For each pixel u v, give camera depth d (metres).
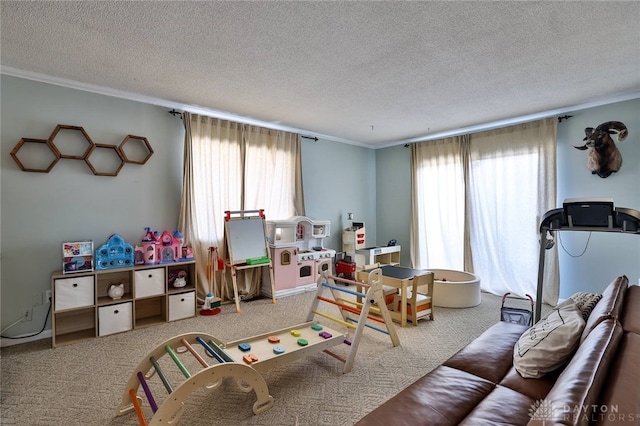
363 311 2.54
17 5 1.92
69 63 2.72
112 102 3.35
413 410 1.32
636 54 2.56
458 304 3.85
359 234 5.43
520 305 3.95
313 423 1.81
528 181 4.21
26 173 2.91
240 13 2.01
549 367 1.53
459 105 3.77
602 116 3.67
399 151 5.87
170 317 3.38
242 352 2.15
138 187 3.52
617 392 0.88
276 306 3.93
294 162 4.89
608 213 2.10
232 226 3.97
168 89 3.30
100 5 1.93
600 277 3.71
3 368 2.39
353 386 2.18
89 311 3.16
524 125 4.25
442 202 5.12
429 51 2.50
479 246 4.66
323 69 2.82
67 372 2.34
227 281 4.11
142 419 1.68
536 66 2.76
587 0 1.89
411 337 3.00
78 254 2.98
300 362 2.53
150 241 3.38
